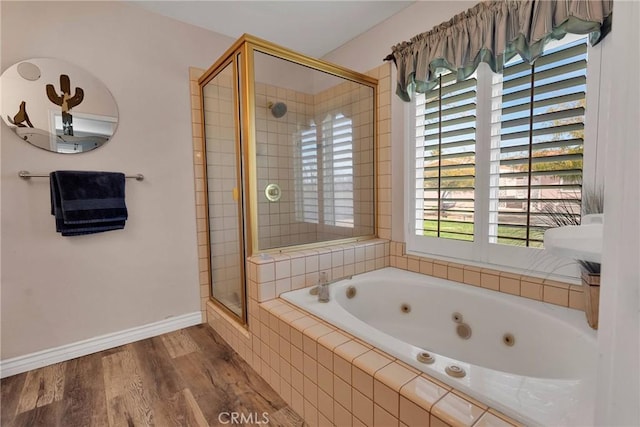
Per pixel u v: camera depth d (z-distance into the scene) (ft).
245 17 7.39
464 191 6.29
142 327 7.25
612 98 1.32
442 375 3.30
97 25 6.43
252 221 6.31
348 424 3.85
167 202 7.47
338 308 5.23
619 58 1.28
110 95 6.59
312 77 7.32
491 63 5.25
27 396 5.20
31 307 5.97
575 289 4.85
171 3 6.81
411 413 3.07
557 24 4.46
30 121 5.79
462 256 6.43
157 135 7.25
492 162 5.78
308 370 4.48
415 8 6.86
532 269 5.40
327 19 7.50
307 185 7.39
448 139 6.47
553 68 4.89
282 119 6.87
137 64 6.93
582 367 3.85
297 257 6.23
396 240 7.72
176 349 6.78
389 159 7.73
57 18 6.01
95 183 6.25
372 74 7.99
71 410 4.87
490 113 5.74
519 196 5.46
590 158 4.53
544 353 4.63
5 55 5.58
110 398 5.15
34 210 5.91
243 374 5.84
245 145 6.32
